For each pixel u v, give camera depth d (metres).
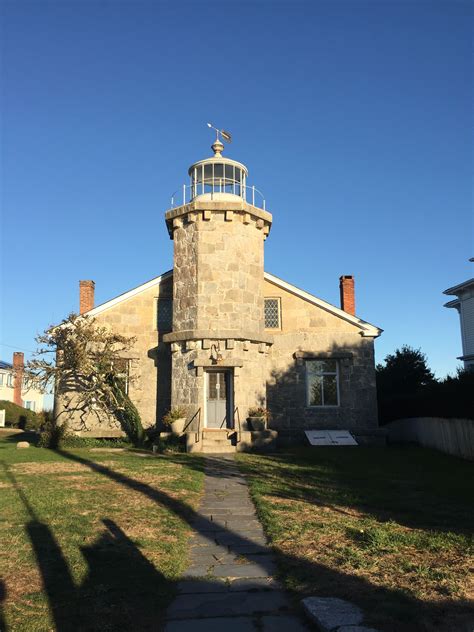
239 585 5.96
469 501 9.84
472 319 27.09
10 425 40.06
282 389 21.59
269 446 18.17
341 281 24.55
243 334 19.00
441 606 5.16
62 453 17.30
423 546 7.05
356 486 11.41
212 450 17.64
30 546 7.05
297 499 10.09
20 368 21.30
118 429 21.00
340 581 5.89
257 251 20.48
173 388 19.44
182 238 20.23
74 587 5.77
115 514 8.80
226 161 21.45
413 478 12.44
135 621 5.06
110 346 20.89
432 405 20.06
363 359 21.69
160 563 6.57
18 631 4.81
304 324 22.02
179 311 19.77
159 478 12.16
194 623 5.04
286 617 5.16
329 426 21.28
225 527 8.33
